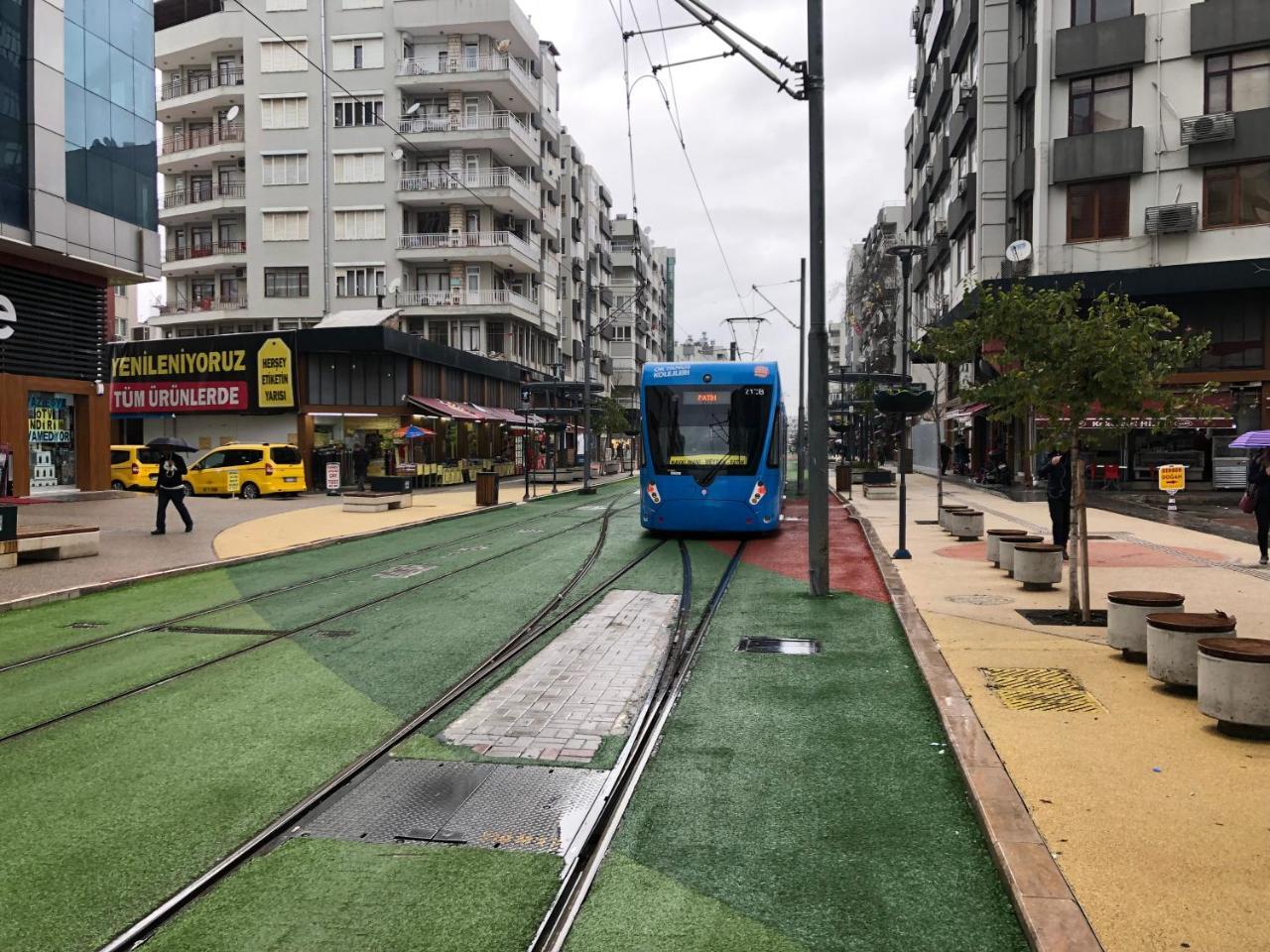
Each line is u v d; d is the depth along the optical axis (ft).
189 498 90.74
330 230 158.71
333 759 17.07
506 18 152.46
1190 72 84.48
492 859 12.87
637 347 302.66
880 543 50.19
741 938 10.68
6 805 14.93
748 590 36.50
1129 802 13.67
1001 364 28.50
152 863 12.83
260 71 158.92
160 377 108.88
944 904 11.41
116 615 31.81
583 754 17.28
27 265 73.87
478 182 156.97
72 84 74.18
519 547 52.24
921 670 22.34
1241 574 36.09
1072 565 27.99
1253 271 81.30
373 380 111.96
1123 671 21.52
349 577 40.73
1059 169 88.43
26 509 69.77
